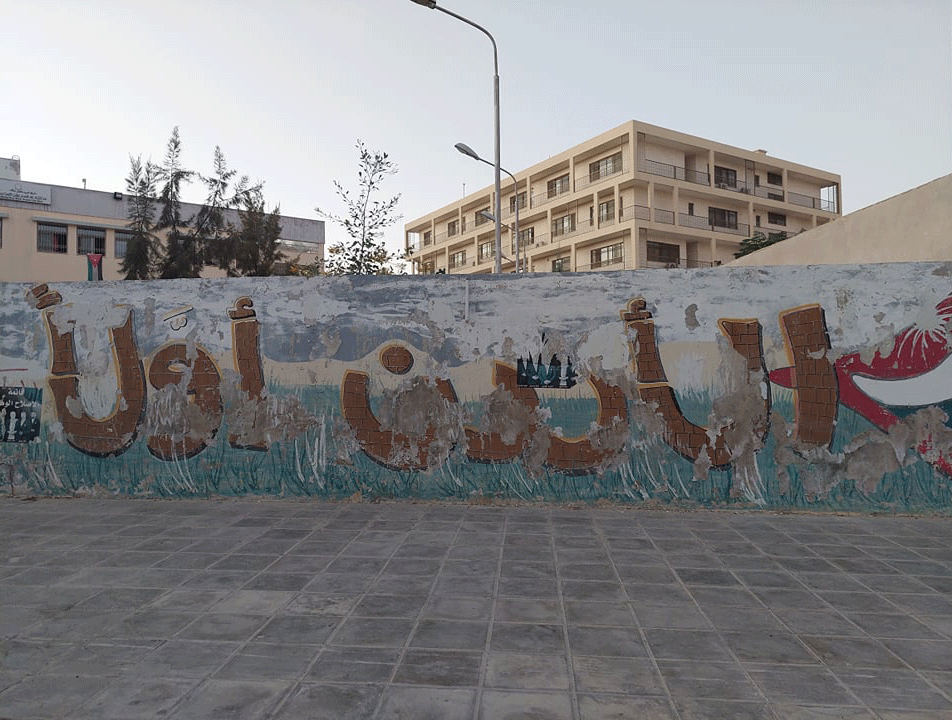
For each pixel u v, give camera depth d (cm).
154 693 293
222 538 559
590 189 3850
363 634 357
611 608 396
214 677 308
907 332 643
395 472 698
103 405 744
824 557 504
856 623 375
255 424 718
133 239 2781
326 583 441
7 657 331
